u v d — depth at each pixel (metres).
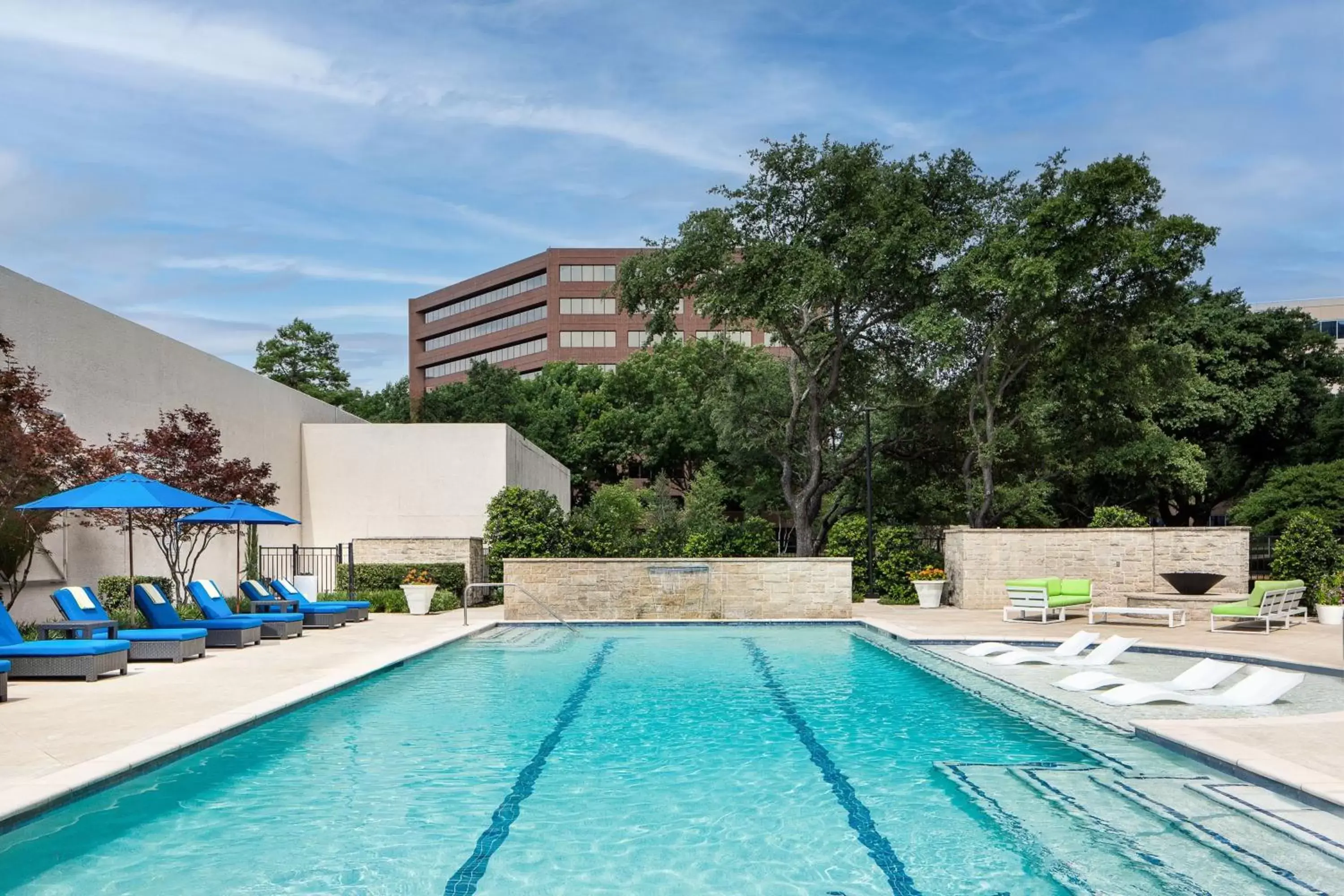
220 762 6.85
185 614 16.27
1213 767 6.27
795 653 13.60
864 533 22.95
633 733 7.99
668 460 55.28
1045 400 26.53
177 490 12.71
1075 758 6.88
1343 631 14.46
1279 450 36.31
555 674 11.48
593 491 57.34
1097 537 18.78
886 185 23.22
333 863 4.75
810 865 4.71
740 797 5.99
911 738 7.73
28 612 14.59
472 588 22.14
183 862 4.76
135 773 6.05
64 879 4.51
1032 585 16.84
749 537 24.39
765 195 23.62
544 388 59.19
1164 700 8.91
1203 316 34.75
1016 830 5.20
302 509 25.02
